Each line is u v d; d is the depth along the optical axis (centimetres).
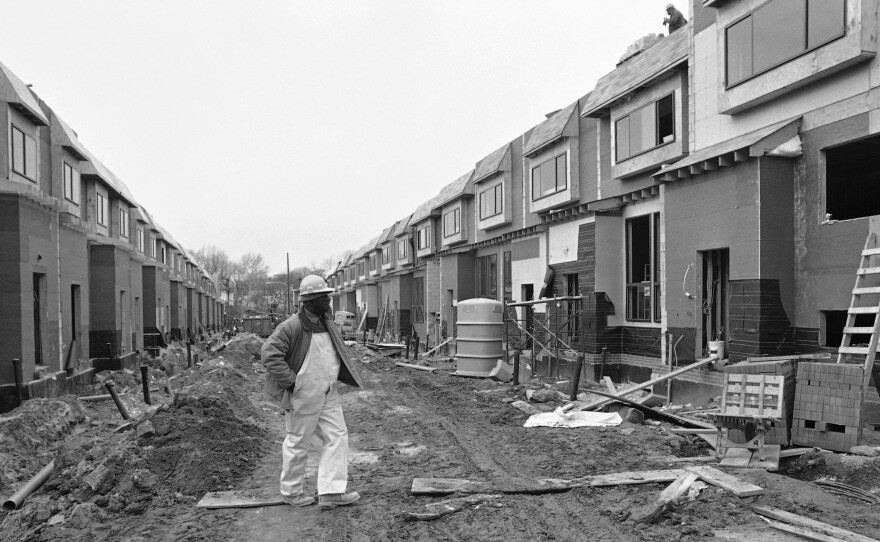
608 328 1538
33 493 679
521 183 2189
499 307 1585
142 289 2744
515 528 488
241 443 734
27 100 1388
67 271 1677
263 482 639
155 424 729
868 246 840
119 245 2141
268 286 11381
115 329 2080
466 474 647
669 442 754
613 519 501
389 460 725
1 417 1112
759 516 489
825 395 646
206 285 6312
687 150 1266
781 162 988
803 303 970
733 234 1042
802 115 973
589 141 1702
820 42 902
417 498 570
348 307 6688
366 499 569
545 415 918
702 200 1130
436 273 3131
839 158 1112
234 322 6506
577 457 700
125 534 511
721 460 645
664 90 1332
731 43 1081
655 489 570
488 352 1564
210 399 816
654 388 1275
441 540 470
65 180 1672
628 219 1532
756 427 639
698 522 482
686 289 1180
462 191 2728
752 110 1070
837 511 493
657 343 1392
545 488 575
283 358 538
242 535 492
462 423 950
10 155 1340
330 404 561
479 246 2606
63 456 735
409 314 3806
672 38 1405
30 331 1380
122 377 1905
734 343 1035
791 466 628
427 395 1298
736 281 1032
